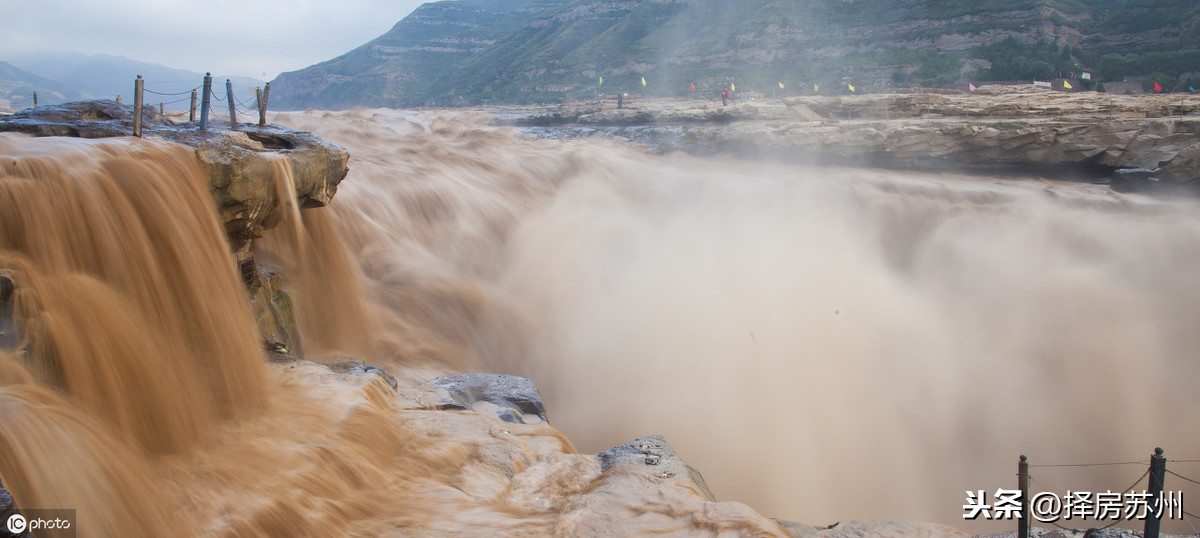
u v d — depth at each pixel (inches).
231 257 369.1
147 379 274.1
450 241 908.0
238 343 336.8
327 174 487.5
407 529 235.1
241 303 361.1
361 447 280.5
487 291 825.5
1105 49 4675.2
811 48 6156.5
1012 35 4958.2
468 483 271.1
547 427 360.8
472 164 1215.6
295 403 313.1
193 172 351.6
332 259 555.2
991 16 5315.0
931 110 1754.4
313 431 283.3
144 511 223.0
